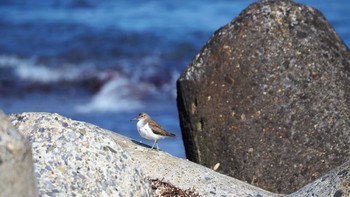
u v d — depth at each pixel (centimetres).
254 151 1609
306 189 1288
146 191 1176
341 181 1241
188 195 1324
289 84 1641
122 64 3322
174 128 2473
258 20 1694
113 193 1132
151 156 1452
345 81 1659
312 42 1680
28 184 888
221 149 1636
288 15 1700
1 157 862
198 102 1670
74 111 2798
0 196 855
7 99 2992
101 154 1156
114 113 2728
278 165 1593
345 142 1595
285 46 1667
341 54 1694
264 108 1628
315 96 1633
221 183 1392
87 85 3144
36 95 3036
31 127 1170
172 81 3161
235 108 1641
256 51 1666
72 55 3444
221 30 1705
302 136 1603
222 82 1661
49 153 1133
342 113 1620
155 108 2786
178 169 1415
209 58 1684
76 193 1109
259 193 1392
